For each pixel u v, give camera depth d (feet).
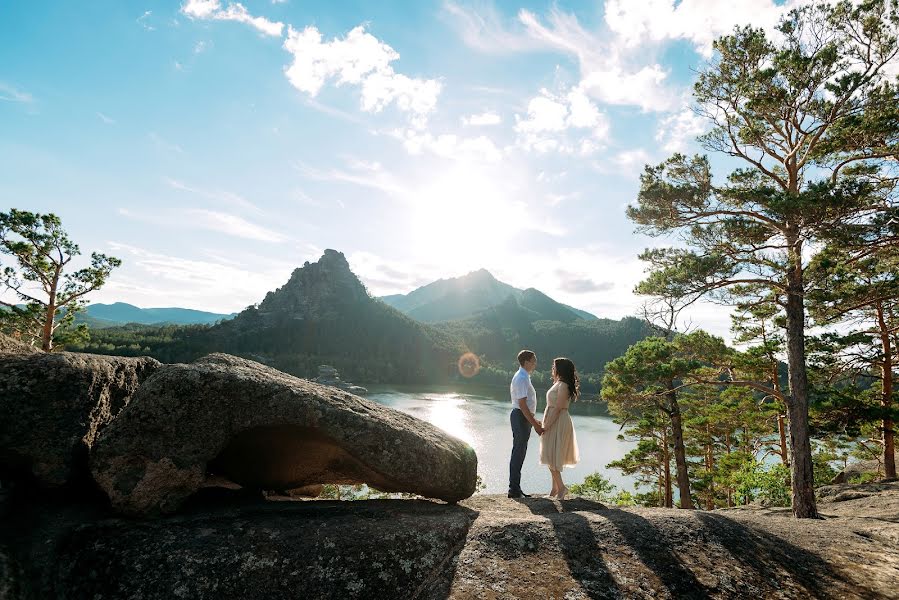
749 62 40.55
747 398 78.84
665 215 41.81
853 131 36.06
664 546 14.61
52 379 13.02
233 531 13.28
